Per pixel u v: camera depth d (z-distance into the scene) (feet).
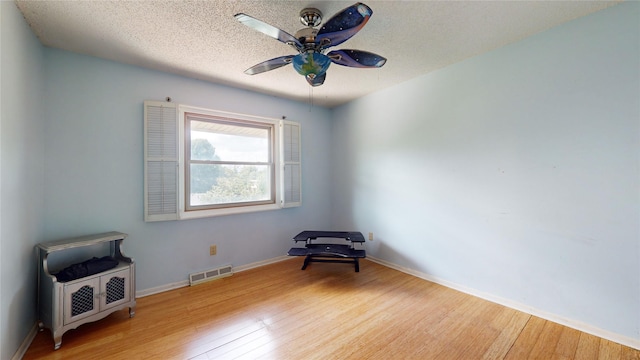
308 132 12.69
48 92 6.81
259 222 10.97
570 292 6.29
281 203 11.42
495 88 7.47
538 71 6.68
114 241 7.50
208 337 6.03
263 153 11.34
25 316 5.60
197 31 6.32
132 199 8.07
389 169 10.67
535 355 5.35
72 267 6.17
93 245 7.41
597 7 5.68
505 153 7.32
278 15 5.74
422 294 8.18
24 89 5.65
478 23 6.17
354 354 5.42
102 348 5.62
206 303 7.68
